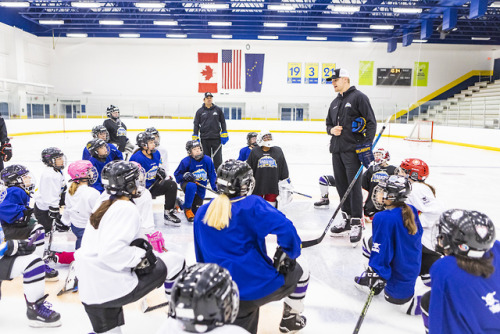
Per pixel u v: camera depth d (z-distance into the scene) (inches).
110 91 925.2
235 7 687.1
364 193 192.7
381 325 95.4
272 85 925.2
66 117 864.3
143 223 102.6
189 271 43.0
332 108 166.1
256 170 171.9
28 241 89.8
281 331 89.4
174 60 916.0
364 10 740.7
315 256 142.5
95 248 73.5
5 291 110.2
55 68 916.0
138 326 93.0
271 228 67.8
